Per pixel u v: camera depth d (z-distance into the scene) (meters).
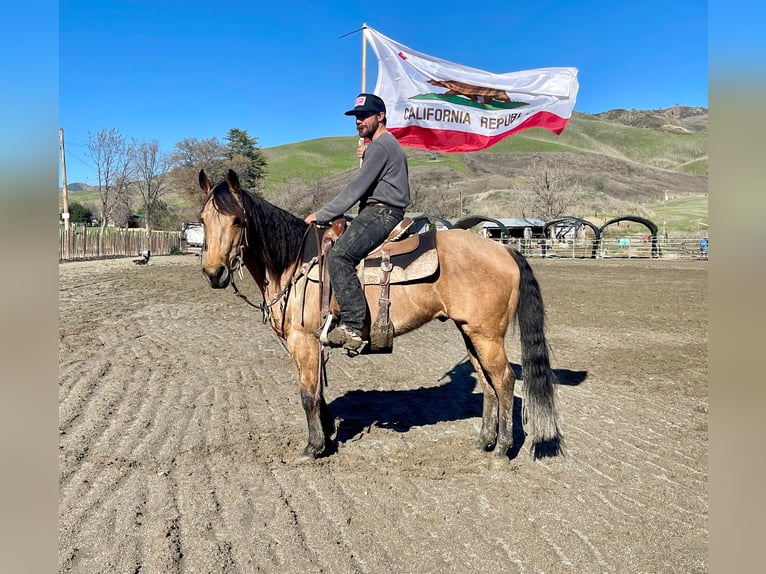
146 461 4.38
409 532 3.49
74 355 7.57
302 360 4.50
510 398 4.57
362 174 4.21
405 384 6.97
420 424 5.52
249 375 7.03
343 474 4.32
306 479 4.20
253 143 55.59
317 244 4.42
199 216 4.25
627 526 3.60
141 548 3.21
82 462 4.32
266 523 3.53
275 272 4.51
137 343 8.57
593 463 4.61
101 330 9.42
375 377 7.28
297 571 3.05
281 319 4.55
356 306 4.20
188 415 5.45
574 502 3.93
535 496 4.01
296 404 5.94
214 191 4.18
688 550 3.33
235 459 4.49
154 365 7.30
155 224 49.44
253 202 4.36
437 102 6.62
